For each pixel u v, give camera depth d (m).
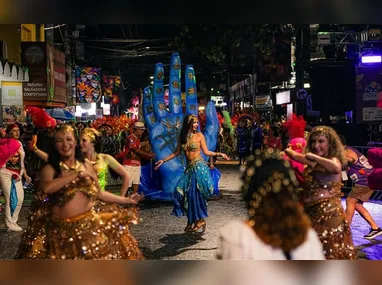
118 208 5.54
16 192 9.59
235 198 13.59
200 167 8.73
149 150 14.22
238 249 2.85
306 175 5.50
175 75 13.85
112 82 41.31
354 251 5.33
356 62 18.36
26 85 19.30
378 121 16.67
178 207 9.09
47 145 6.68
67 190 4.77
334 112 20.30
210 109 13.56
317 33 20.28
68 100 27.89
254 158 3.05
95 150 6.52
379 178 6.70
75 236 4.78
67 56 27.89
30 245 5.20
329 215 5.31
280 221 2.88
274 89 35.50
